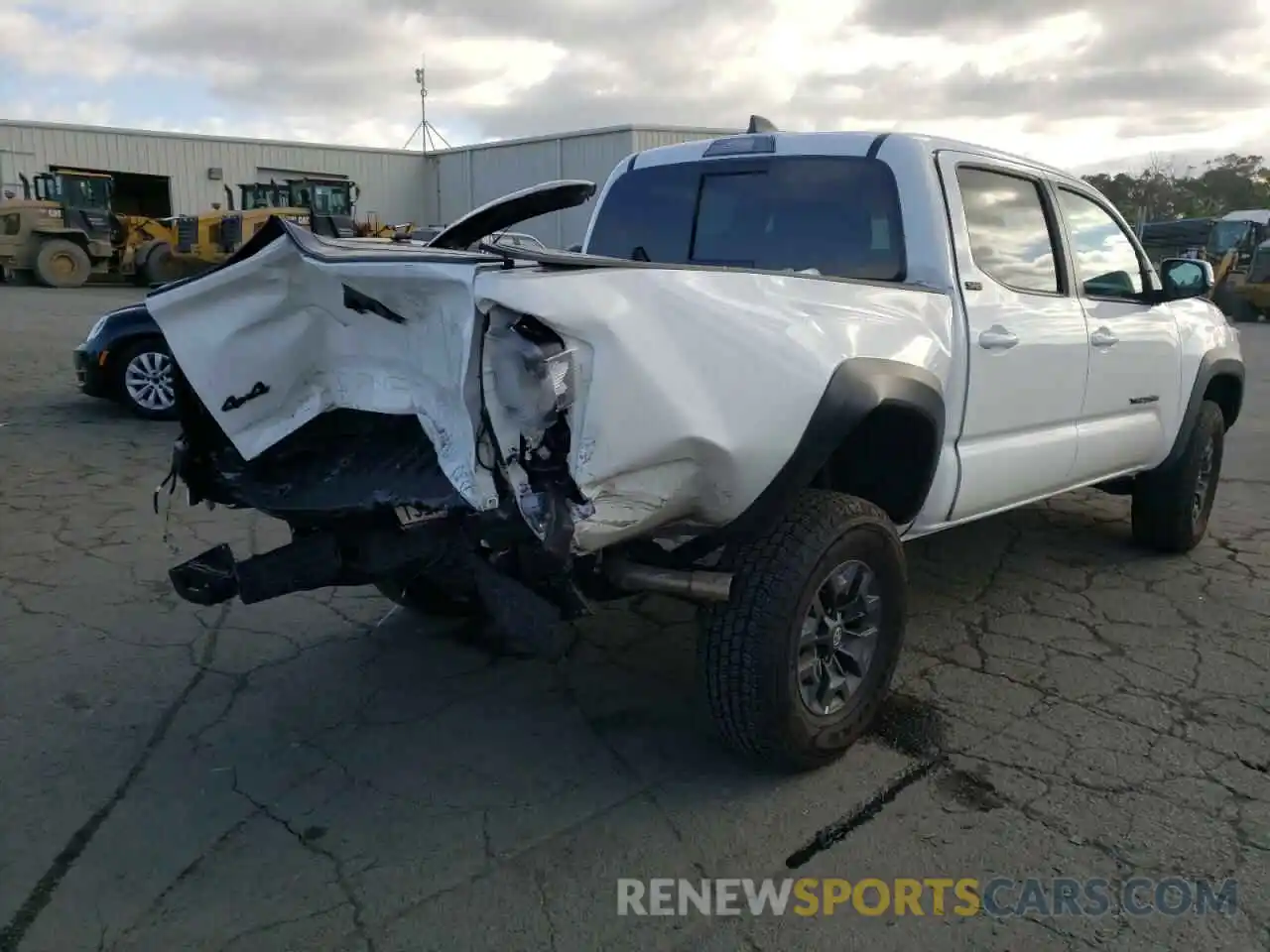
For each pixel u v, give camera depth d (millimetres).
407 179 37406
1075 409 4441
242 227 24297
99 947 2523
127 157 33375
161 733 3549
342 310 2906
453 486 2643
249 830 3002
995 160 4195
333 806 3131
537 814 3100
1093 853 2930
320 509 2947
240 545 5477
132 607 4621
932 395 3396
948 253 3775
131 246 25609
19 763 3332
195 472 3398
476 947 2539
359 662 4129
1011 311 3986
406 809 3119
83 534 5625
